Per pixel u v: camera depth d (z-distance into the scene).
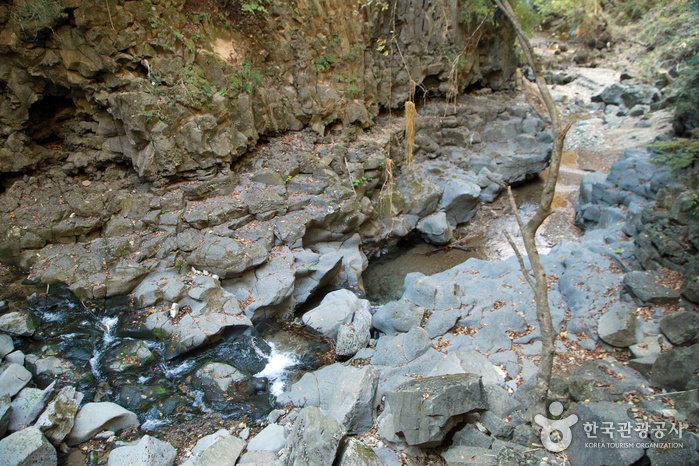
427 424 5.39
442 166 15.21
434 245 13.30
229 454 5.76
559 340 7.67
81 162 10.45
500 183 15.08
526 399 6.18
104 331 8.26
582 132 19.27
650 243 8.56
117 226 9.66
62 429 6.06
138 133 9.77
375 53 14.90
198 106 10.20
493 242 13.26
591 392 5.94
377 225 12.58
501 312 8.23
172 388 7.38
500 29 17.61
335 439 5.23
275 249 10.01
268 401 7.17
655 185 11.12
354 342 8.17
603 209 12.32
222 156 10.59
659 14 17.16
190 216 9.85
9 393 6.39
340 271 10.76
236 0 11.35
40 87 9.84
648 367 6.48
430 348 7.51
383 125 15.10
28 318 8.03
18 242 9.40
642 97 19.70
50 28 9.01
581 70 24.59
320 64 12.96
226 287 9.27
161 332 8.18
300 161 11.70
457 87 16.98
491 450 5.26
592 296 8.29
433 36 15.53
